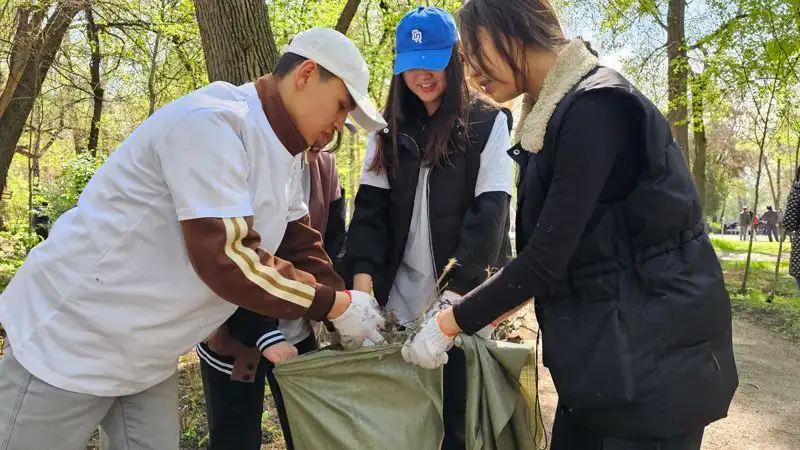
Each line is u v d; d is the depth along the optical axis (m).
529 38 1.57
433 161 2.21
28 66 8.53
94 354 1.65
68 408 1.66
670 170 1.48
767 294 8.00
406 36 2.13
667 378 1.48
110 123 13.44
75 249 1.64
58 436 1.68
